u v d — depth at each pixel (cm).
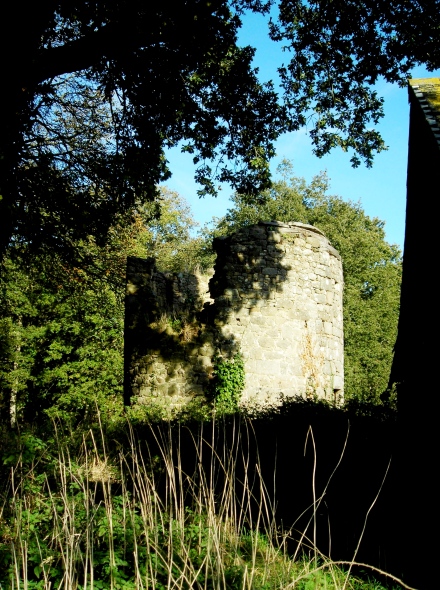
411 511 525
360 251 2944
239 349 1145
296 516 534
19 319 1802
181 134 948
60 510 382
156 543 313
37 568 294
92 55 650
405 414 707
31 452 438
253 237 1205
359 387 2298
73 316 1845
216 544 307
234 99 905
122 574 316
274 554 352
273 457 619
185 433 712
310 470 588
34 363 1831
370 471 570
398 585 422
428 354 569
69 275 1217
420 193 617
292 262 1225
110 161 838
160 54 778
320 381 1222
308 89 934
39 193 836
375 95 920
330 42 863
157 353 1144
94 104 1002
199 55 777
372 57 827
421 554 468
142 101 855
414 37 792
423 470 561
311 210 3033
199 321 1166
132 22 655
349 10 792
